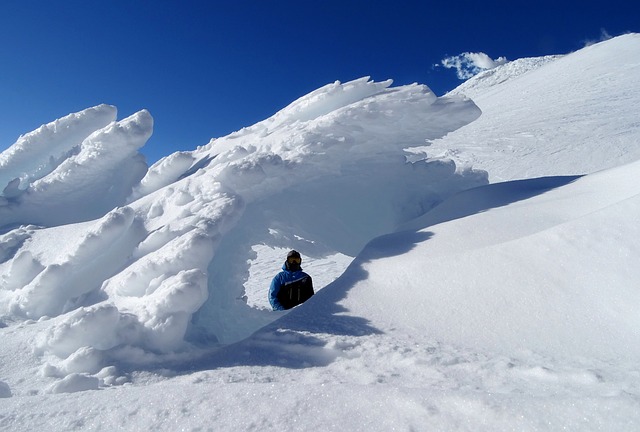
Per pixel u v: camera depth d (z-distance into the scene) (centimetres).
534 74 6081
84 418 241
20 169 971
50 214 854
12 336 436
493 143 2509
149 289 423
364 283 448
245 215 587
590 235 389
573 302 347
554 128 2588
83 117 1001
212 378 319
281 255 1437
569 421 183
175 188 647
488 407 199
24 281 579
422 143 691
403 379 294
